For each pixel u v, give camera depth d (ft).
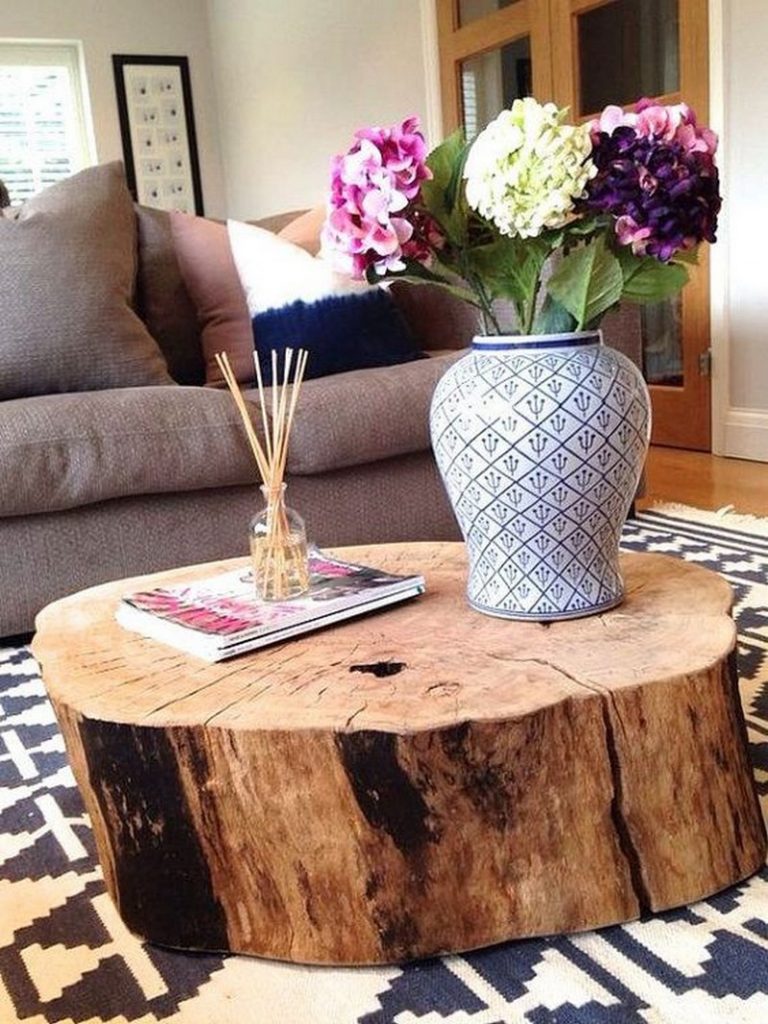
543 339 3.27
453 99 14.01
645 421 3.41
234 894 3.18
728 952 3.08
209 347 8.12
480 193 3.10
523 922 3.14
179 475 6.30
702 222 3.18
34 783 4.65
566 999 2.94
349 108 15.90
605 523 3.44
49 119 18.60
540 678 3.10
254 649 3.44
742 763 3.40
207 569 4.56
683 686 3.10
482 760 2.96
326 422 6.63
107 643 3.64
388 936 3.10
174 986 3.15
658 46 10.93
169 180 19.34
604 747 3.05
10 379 6.57
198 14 19.13
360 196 3.27
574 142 3.03
